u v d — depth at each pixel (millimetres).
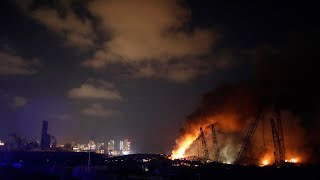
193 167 139625
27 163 157250
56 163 159125
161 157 186875
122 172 126062
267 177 125375
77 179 124000
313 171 131500
